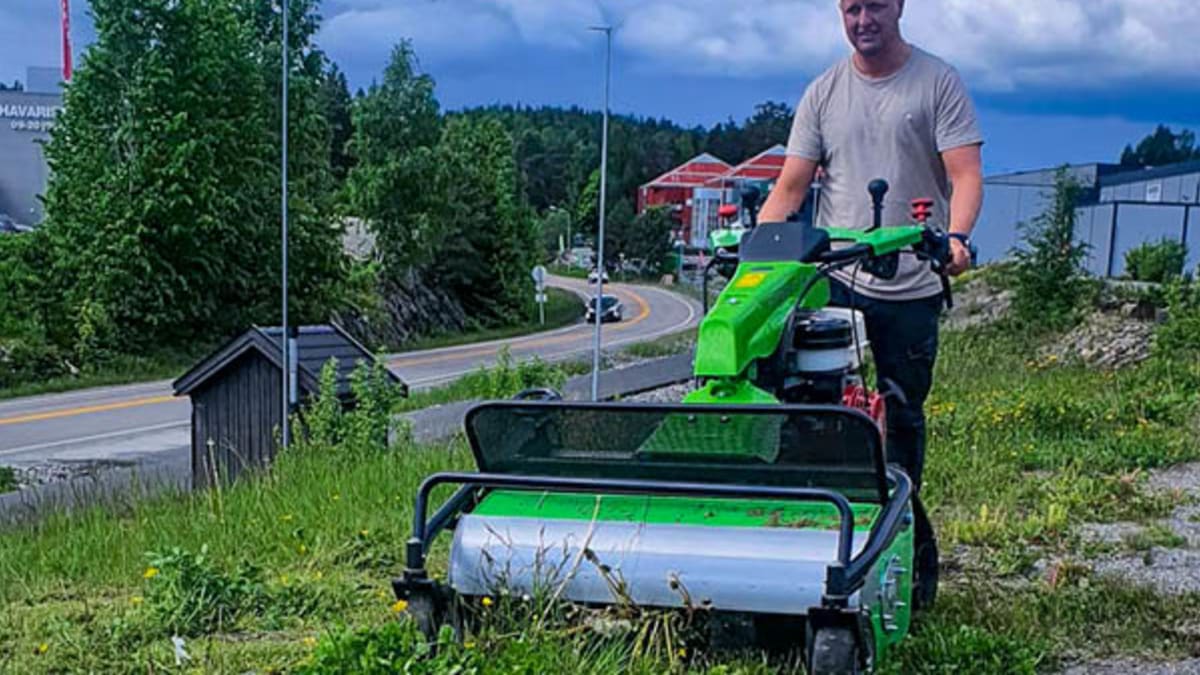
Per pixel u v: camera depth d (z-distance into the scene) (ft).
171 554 15.40
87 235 107.55
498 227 170.81
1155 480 23.85
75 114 111.24
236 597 14.80
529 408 10.44
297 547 18.03
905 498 9.95
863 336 13.83
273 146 122.72
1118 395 34.71
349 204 156.87
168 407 77.10
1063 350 53.88
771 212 14.71
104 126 110.63
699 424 10.08
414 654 9.68
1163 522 19.98
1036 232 61.67
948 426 28.86
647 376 52.39
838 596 8.73
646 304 193.16
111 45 110.32
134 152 110.01
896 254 11.93
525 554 10.35
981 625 13.38
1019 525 18.84
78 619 14.55
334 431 28.94
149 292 108.47
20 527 23.93
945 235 12.35
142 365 104.32
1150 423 29.81
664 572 9.89
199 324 113.70
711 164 284.00
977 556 17.34
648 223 262.88
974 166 13.67
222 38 115.24
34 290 105.91
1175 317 49.88
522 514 10.65
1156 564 17.07
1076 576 15.90
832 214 14.43
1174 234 99.50
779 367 11.05
